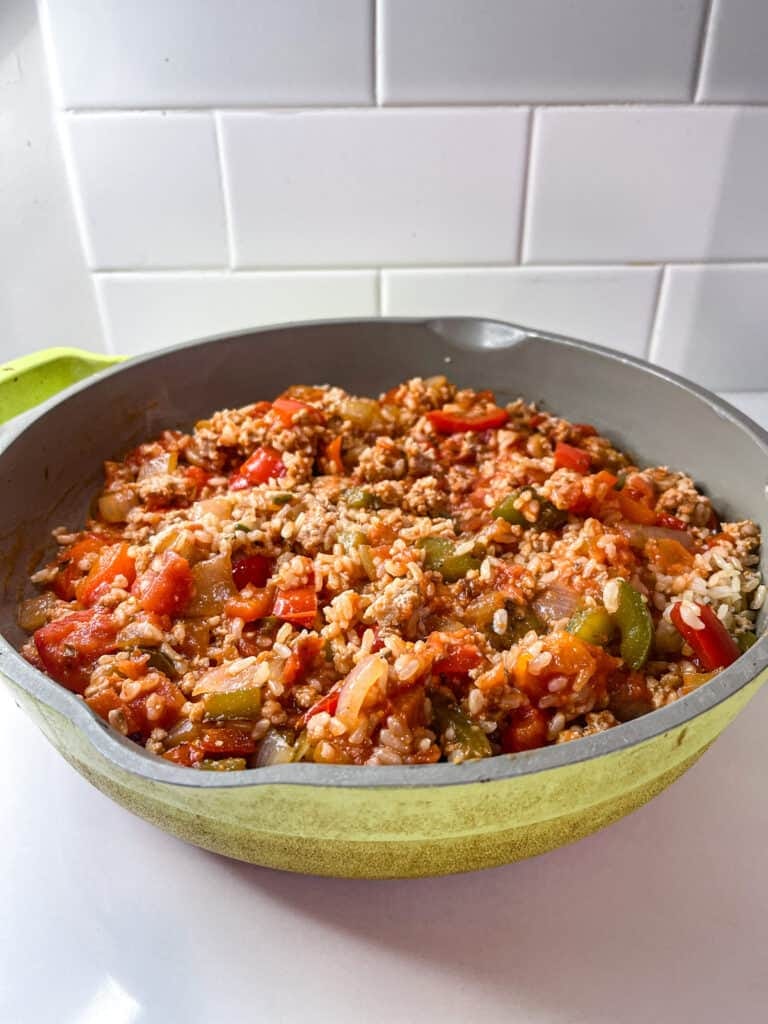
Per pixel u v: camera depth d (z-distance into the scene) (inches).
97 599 10.4
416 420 13.2
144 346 16.1
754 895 8.8
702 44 13.2
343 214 14.7
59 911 8.6
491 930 8.5
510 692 9.0
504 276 15.5
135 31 12.9
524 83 13.5
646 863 9.1
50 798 9.8
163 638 9.8
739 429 11.2
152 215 14.6
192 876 9.0
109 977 8.1
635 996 7.9
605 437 13.1
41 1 12.6
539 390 13.4
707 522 11.6
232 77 13.3
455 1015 7.8
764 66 13.4
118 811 9.7
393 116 13.8
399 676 8.5
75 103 13.5
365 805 6.9
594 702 9.3
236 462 12.9
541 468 12.1
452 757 8.5
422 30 13.0
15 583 10.8
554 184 14.5
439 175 14.4
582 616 9.7
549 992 8.0
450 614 10.1
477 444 13.0
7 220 14.8
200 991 8.0
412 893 8.9
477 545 10.8
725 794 9.8
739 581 10.4
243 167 14.2
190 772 6.9
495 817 7.3
